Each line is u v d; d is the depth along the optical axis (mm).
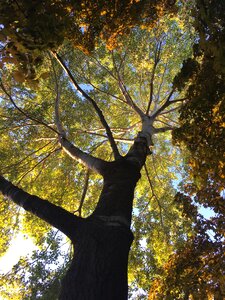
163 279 8266
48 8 5223
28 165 13984
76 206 15125
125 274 4539
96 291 4176
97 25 7730
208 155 7129
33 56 5117
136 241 14391
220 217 7926
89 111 14594
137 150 7668
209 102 7055
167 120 15531
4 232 13844
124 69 14562
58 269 11914
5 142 13750
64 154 14555
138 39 12750
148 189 16312
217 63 5254
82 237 4832
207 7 5336
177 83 7922
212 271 7711
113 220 5055
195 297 7598
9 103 13312
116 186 5883
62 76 13461
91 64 14094
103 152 16062
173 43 13320
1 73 10891
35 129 13672
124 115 16062
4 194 5836
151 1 8320
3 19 4789
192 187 8398
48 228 14203
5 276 11859
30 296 11484
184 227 13734
